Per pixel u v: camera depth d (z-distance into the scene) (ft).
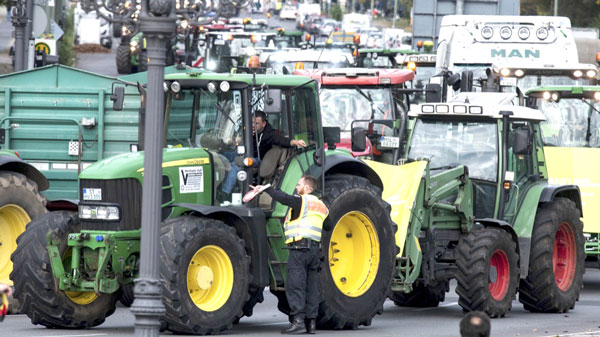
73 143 172.24
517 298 169.37
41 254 121.70
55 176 173.06
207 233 116.26
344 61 306.96
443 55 267.39
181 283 114.32
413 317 143.74
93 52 653.71
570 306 153.79
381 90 230.89
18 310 127.54
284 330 122.01
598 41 325.01
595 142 185.68
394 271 132.77
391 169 141.28
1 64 467.11
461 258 139.64
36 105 171.94
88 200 120.26
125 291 145.28
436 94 223.10
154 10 94.99
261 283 121.39
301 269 120.88
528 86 220.84
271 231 124.36
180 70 175.42
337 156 129.80
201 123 125.18
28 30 239.50
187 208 120.37
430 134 152.76
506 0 357.20
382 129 226.38
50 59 245.65
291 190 124.57
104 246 118.62
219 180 124.06
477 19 262.47
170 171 120.26
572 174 183.01
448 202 143.74
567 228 155.22
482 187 149.59
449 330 130.00
